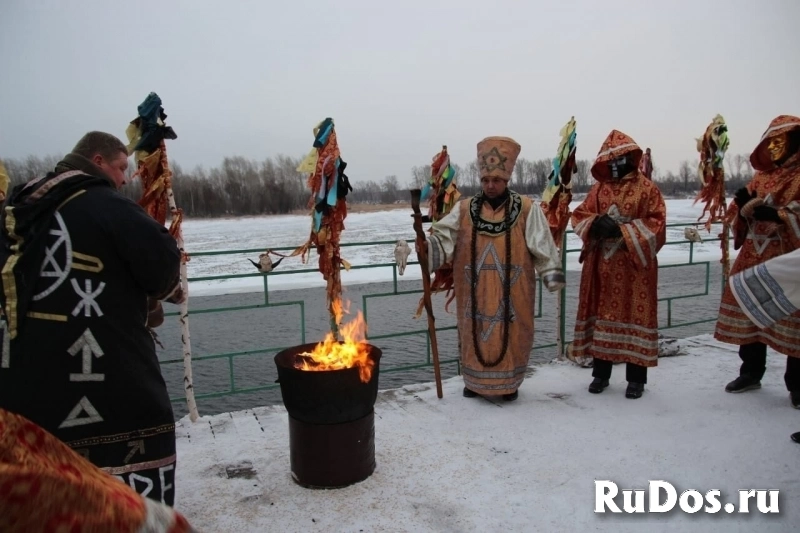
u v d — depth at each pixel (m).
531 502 2.85
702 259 16.50
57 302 2.00
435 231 4.24
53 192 2.07
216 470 3.23
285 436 3.68
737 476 3.06
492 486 3.01
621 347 4.16
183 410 6.17
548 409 4.04
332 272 4.12
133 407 2.11
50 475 0.79
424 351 8.07
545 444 3.48
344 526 2.67
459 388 4.50
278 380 3.06
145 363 2.16
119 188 2.43
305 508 2.83
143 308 2.21
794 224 3.73
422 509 2.80
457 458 3.32
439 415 3.97
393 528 2.65
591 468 3.18
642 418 3.84
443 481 3.06
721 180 5.26
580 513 2.75
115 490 0.87
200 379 7.07
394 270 4.54
